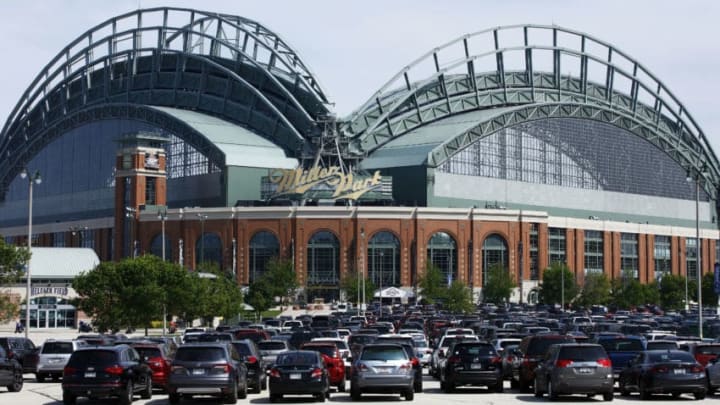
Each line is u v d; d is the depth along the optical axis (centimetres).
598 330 9244
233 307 12975
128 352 5028
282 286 17938
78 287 10494
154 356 5709
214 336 7188
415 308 16762
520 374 5541
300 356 5062
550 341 5562
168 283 10725
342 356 6431
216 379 4759
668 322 11369
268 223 19412
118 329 10575
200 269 17062
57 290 13788
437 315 14312
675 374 4947
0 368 5491
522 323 10206
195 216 19875
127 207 19862
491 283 18938
